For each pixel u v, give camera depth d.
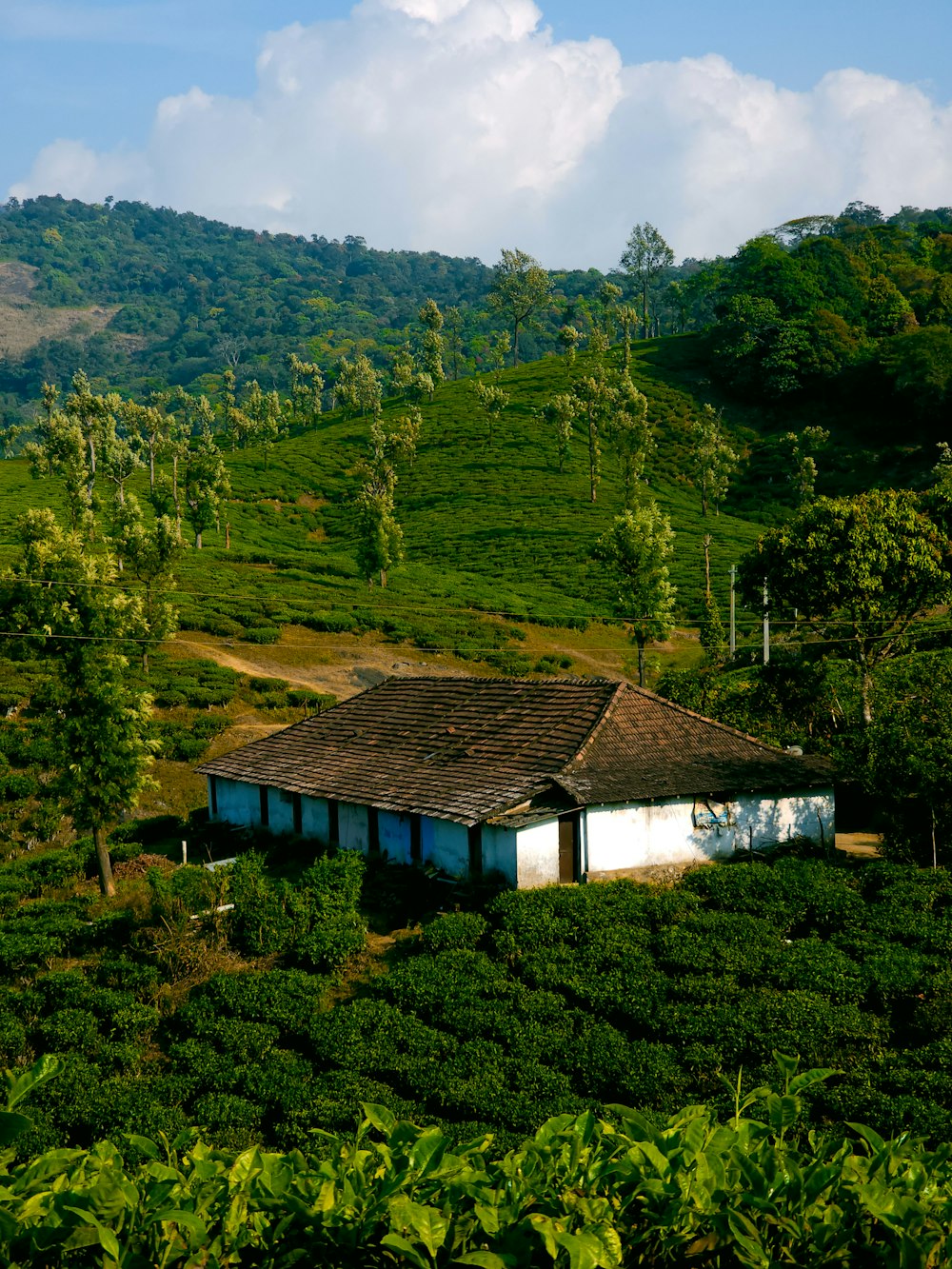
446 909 29.36
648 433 120.44
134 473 136.88
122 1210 6.22
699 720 35.25
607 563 60.84
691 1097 18.31
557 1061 20.14
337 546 115.69
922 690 36.44
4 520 100.69
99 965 26.36
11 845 41.53
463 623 77.94
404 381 170.75
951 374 137.62
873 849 34.59
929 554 40.22
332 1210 6.26
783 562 41.59
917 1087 18.02
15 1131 6.52
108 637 36.03
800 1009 21.09
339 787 35.56
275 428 165.75
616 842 30.89
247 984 24.31
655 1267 6.39
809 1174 6.46
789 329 156.25
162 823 42.53
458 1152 6.88
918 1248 5.96
